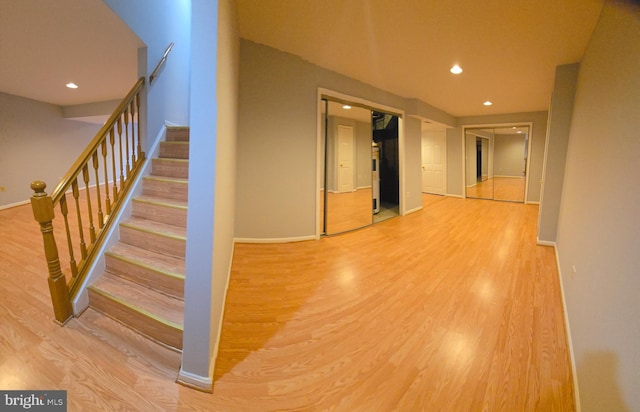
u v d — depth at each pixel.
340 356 1.50
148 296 1.76
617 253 1.04
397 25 2.45
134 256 2.00
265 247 3.29
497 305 2.03
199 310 1.27
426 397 1.24
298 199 3.53
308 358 1.49
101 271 2.01
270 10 2.28
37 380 1.28
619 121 1.21
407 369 1.41
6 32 2.47
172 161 2.78
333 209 4.34
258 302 2.07
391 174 5.42
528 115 6.34
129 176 2.60
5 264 2.35
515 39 2.62
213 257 1.26
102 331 1.61
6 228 3.32
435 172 7.89
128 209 2.44
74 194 1.83
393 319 1.86
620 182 1.11
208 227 1.24
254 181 3.29
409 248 3.37
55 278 1.62
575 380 1.29
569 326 1.67
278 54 3.18
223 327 1.75
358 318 1.87
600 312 1.14
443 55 3.04
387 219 5.00
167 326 1.51
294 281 2.43
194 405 1.20
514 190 8.06
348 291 2.26
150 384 1.29
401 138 5.09
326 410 1.18
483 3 2.08
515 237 3.84
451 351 1.54
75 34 2.58
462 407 1.19
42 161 4.81
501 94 4.69
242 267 2.71
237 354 1.51
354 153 4.61
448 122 6.51
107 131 2.21
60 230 3.10
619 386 0.86
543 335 1.68
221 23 1.26
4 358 1.39
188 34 4.14
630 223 0.95
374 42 2.79
